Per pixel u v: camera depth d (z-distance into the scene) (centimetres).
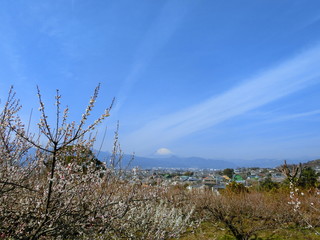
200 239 841
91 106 289
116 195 418
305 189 1338
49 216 296
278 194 1427
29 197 369
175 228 598
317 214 1052
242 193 1634
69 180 332
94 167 377
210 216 1152
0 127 330
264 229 1091
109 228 375
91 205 369
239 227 1086
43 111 280
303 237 977
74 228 318
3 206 344
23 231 327
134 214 521
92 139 356
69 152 339
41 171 391
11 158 357
